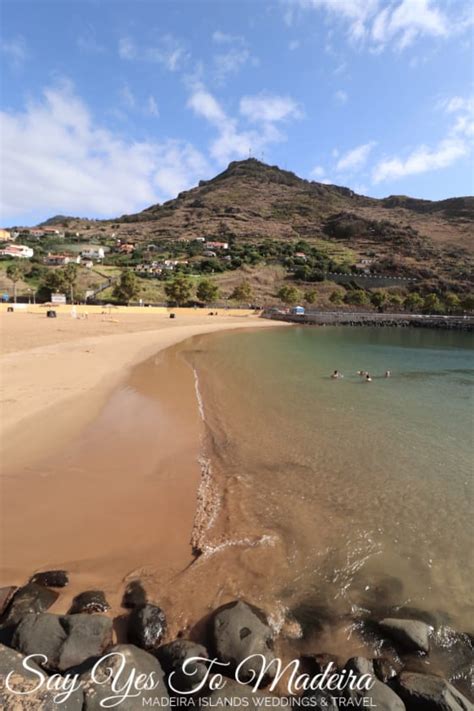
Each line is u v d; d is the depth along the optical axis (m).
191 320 67.50
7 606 5.40
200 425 13.76
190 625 5.32
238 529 7.72
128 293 75.31
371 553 7.19
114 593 5.87
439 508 8.80
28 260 103.50
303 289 101.94
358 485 9.77
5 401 14.67
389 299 95.50
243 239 147.12
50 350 27.36
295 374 24.20
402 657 5.05
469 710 4.19
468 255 122.31
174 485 9.41
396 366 29.27
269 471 10.41
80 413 14.12
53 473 9.65
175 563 6.66
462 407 17.41
